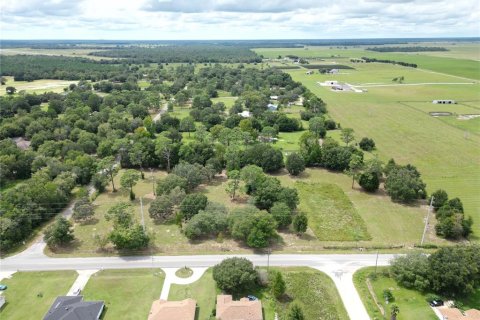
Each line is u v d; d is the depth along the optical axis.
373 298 77.75
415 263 81.75
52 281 82.75
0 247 93.44
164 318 69.44
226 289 78.69
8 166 136.12
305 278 83.44
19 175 139.25
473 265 79.81
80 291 79.31
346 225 107.12
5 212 98.56
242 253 93.06
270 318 72.38
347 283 82.12
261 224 94.38
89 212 107.94
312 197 123.62
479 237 101.56
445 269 77.81
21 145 168.75
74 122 194.00
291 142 178.25
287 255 92.12
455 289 78.44
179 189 114.81
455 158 155.25
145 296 78.06
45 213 110.00
